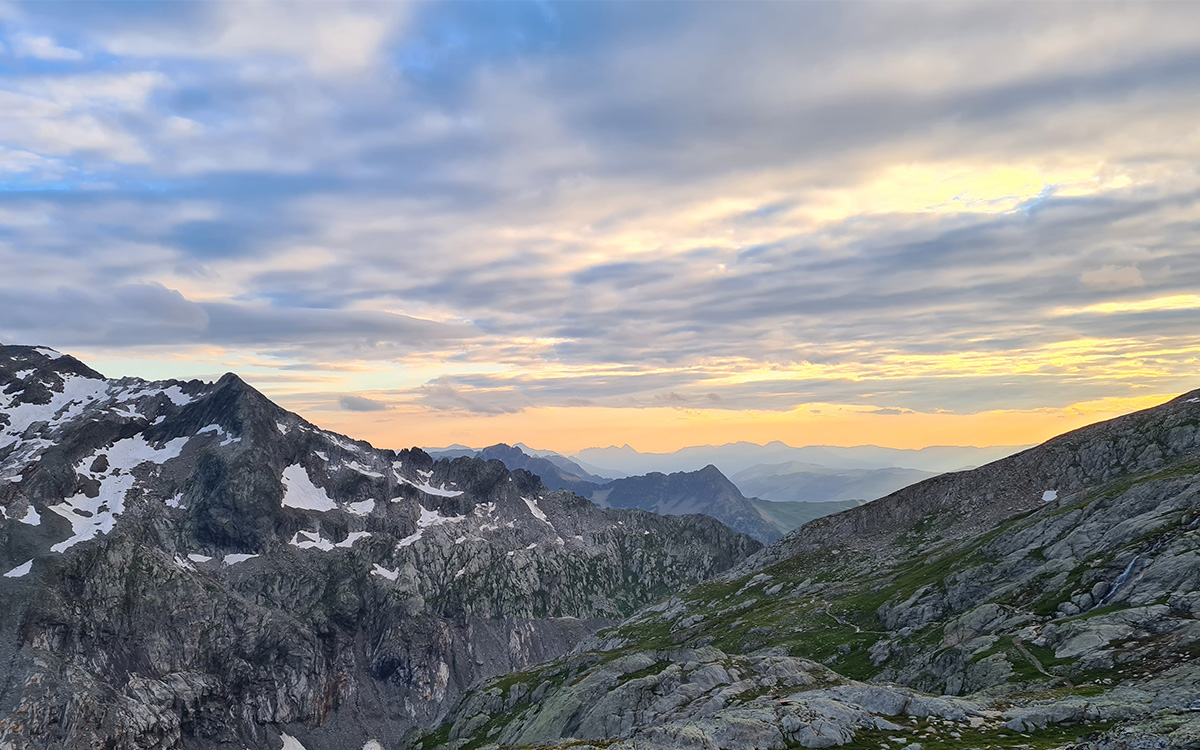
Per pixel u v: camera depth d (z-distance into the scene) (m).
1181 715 52.59
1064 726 67.50
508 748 86.31
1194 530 117.50
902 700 77.00
